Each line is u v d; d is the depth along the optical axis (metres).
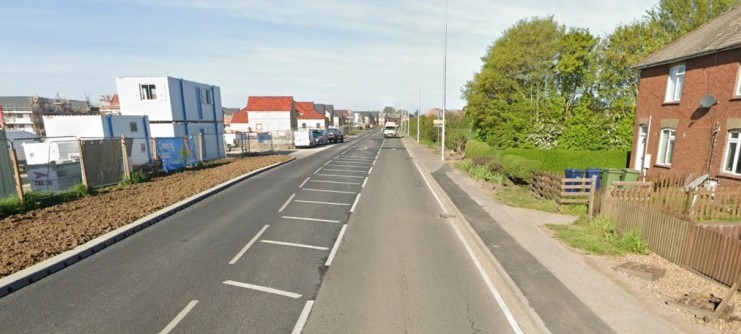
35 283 5.98
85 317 5.01
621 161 20.30
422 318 5.10
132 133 19.20
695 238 6.50
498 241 8.22
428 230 9.25
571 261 7.05
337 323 4.95
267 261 7.07
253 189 14.44
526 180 14.16
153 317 5.04
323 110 92.25
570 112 29.36
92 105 61.81
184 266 6.77
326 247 7.91
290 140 45.84
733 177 12.20
